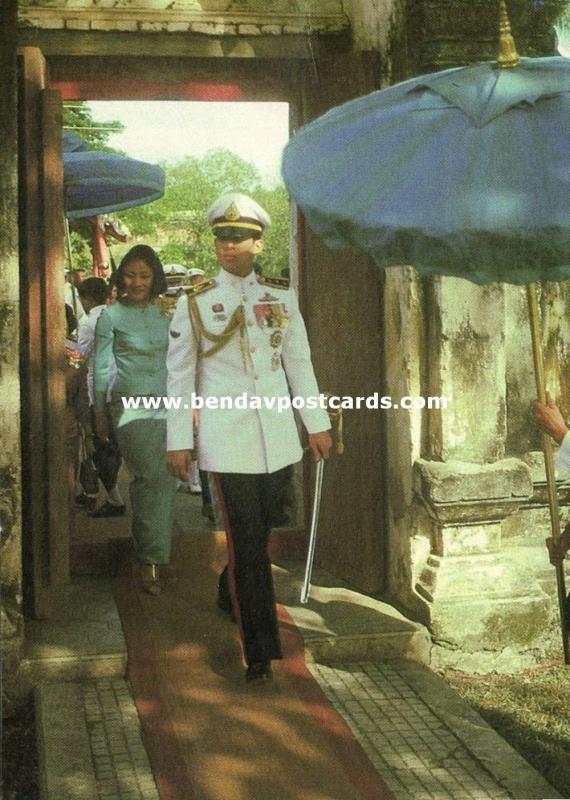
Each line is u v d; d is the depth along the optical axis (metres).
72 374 6.11
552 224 2.87
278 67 5.47
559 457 3.49
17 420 4.32
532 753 3.94
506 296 5.05
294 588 5.22
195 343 4.20
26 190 4.55
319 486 4.88
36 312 4.59
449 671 4.75
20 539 4.33
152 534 5.06
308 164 3.31
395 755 3.78
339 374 5.25
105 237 10.19
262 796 3.44
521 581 4.88
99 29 5.24
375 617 4.85
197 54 5.34
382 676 4.48
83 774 3.60
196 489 7.89
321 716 3.98
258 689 4.15
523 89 3.20
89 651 4.41
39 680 4.33
